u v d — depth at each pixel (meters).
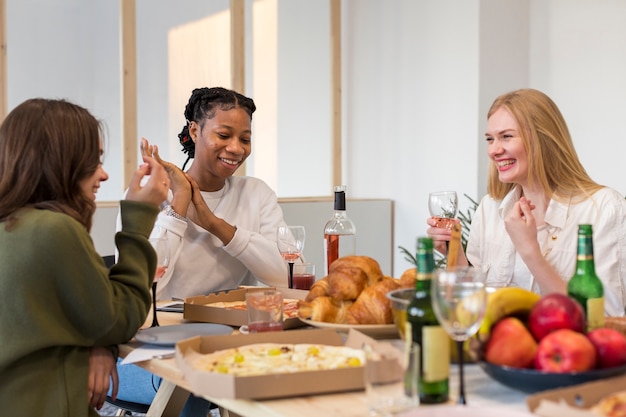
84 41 5.12
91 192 1.74
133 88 4.29
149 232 1.78
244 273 2.57
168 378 1.40
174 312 2.01
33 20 5.27
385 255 5.04
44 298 1.57
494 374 1.17
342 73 5.43
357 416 1.08
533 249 1.97
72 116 1.69
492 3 4.47
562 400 0.94
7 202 1.63
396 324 1.42
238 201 2.63
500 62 4.53
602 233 2.10
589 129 4.33
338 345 1.46
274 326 1.61
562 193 2.18
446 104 4.66
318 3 5.28
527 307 1.24
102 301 1.58
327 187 5.30
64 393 1.58
